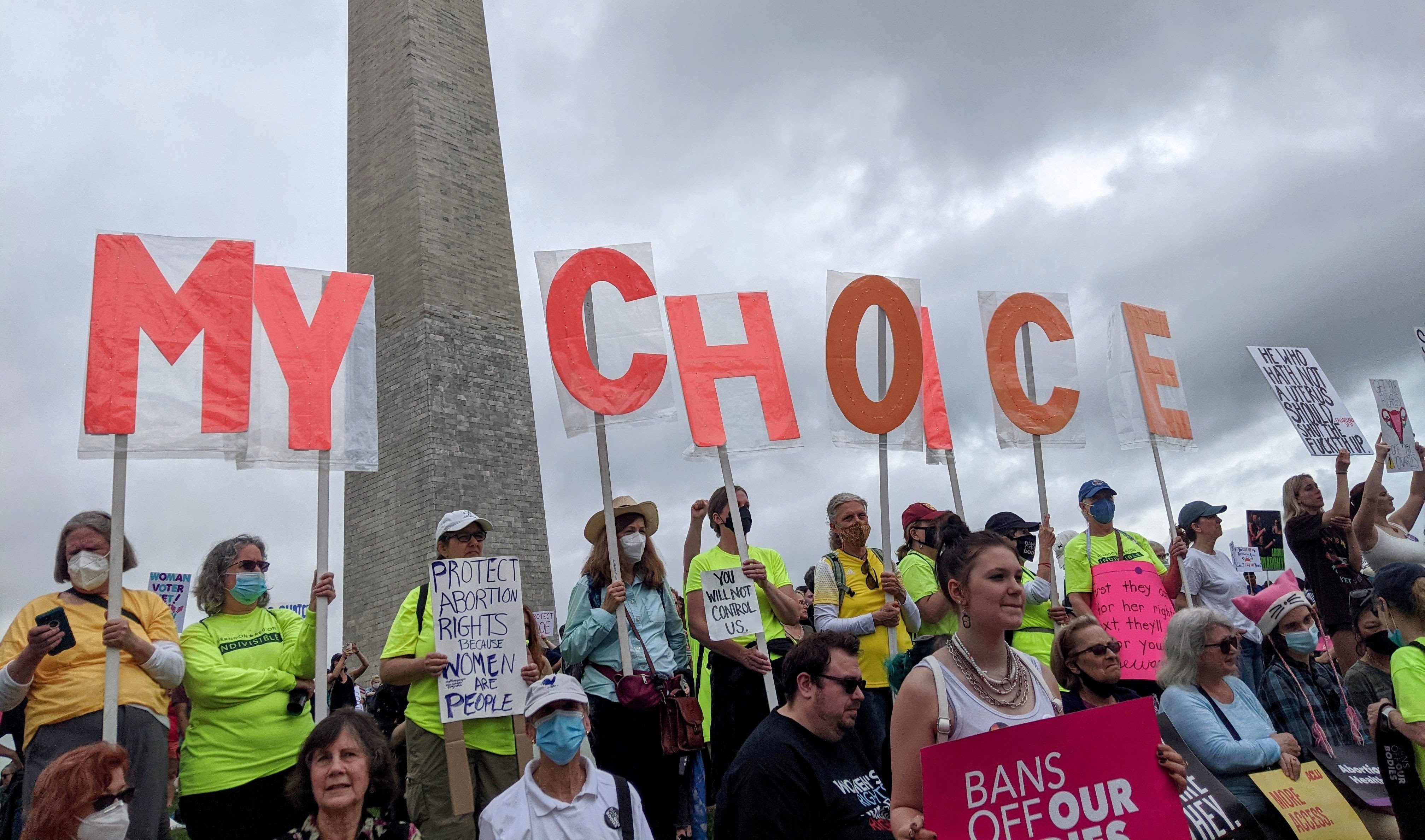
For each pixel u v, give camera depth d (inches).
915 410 294.2
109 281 226.5
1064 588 374.3
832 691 165.3
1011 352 316.5
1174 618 223.5
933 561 276.7
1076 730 138.1
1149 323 343.0
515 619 226.4
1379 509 349.7
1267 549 441.4
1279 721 243.9
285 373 243.6
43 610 206.8
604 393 269.3
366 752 163.0
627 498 267.7
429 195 907.4
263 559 230.8
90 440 215.0
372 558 894.4
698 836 254.2
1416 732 184.4
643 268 285.0
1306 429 339.9
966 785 135.6
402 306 904.3
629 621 249.6
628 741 239.6
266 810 210.7
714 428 276.2
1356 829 197.3
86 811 157.2
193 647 218.7
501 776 219.3
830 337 287.9
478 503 869.2
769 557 275.3
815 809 161.5
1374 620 249.8
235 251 241.3
